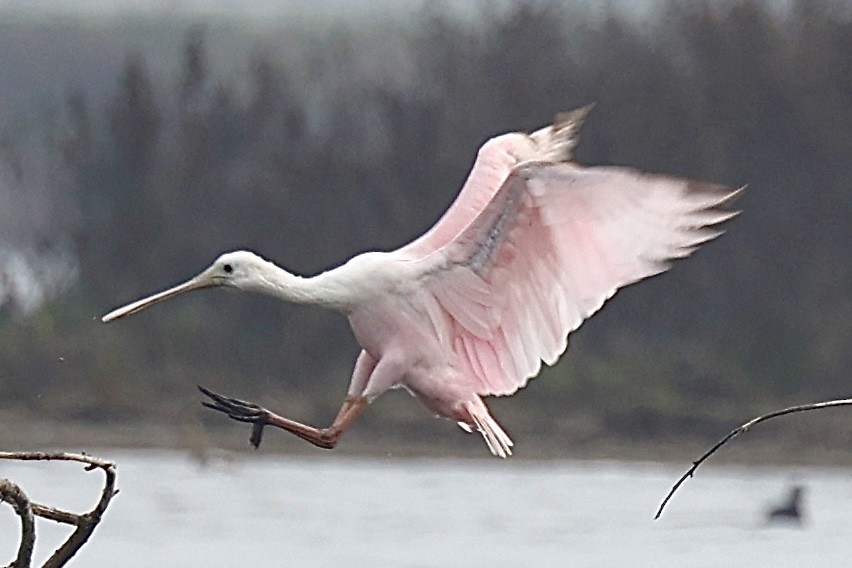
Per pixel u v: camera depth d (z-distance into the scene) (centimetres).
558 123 1302
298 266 4506
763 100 4519
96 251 4503
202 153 4719
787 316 4281
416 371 1223
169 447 3647
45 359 3928
